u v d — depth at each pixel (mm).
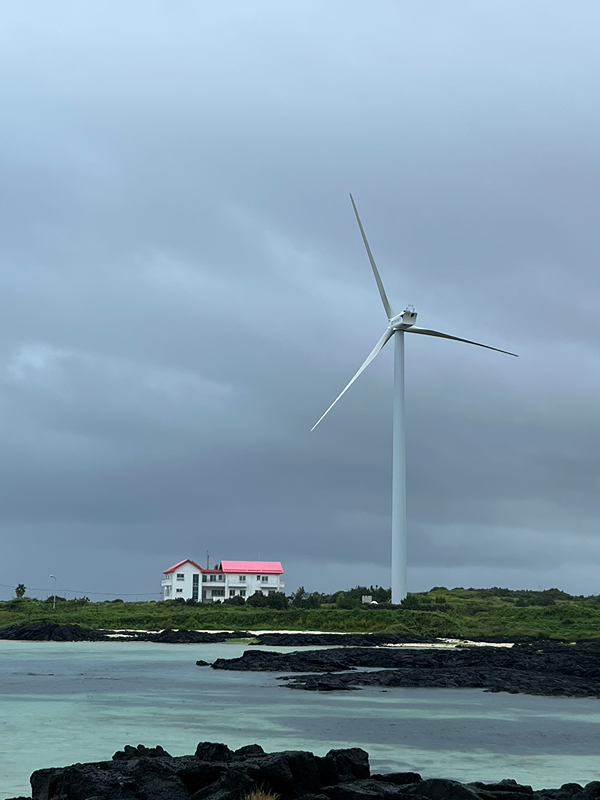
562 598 154750
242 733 29094
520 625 105938
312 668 55250
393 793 16844
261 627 110125
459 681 47938
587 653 69062
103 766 18203
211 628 112250
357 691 44094
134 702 38188
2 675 52031
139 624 115938
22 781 20406
